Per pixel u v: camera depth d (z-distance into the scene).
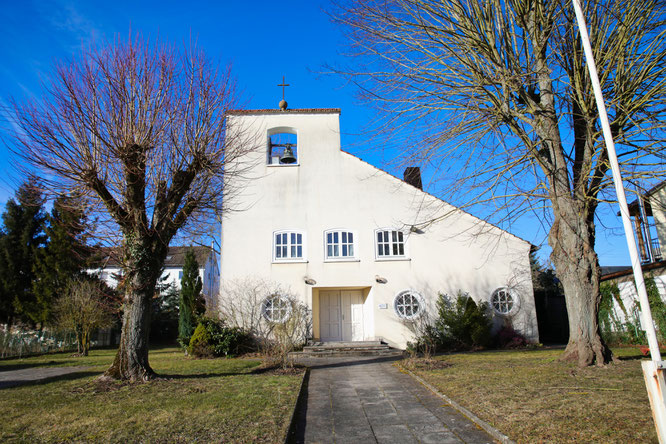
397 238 19.89
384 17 11.17
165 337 35.03
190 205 10.72
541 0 10.38
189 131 10.52
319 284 19.12
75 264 27.47
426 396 8.36
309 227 19.80
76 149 9.12
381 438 5.90
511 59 10.51
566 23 10.43
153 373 9.84
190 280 22.06
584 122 10.73
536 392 7.48
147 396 7.95
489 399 7.26
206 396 8.01
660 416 4.09
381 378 10.77
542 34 10.72
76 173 9.00
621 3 9.66
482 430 6.00
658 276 16.48
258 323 18.39
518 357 12.91
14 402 7.46
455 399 7.56
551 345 19.14
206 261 37.16
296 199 20.08
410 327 18.66
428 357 13.23
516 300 19.02
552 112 10.84
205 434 5.70
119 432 5.76
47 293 26.55
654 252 19.34
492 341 18.38
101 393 8.20
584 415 5.87
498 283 19.33
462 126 11.08
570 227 10.52
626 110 9.37
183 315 21.55
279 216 19.88
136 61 9.96
